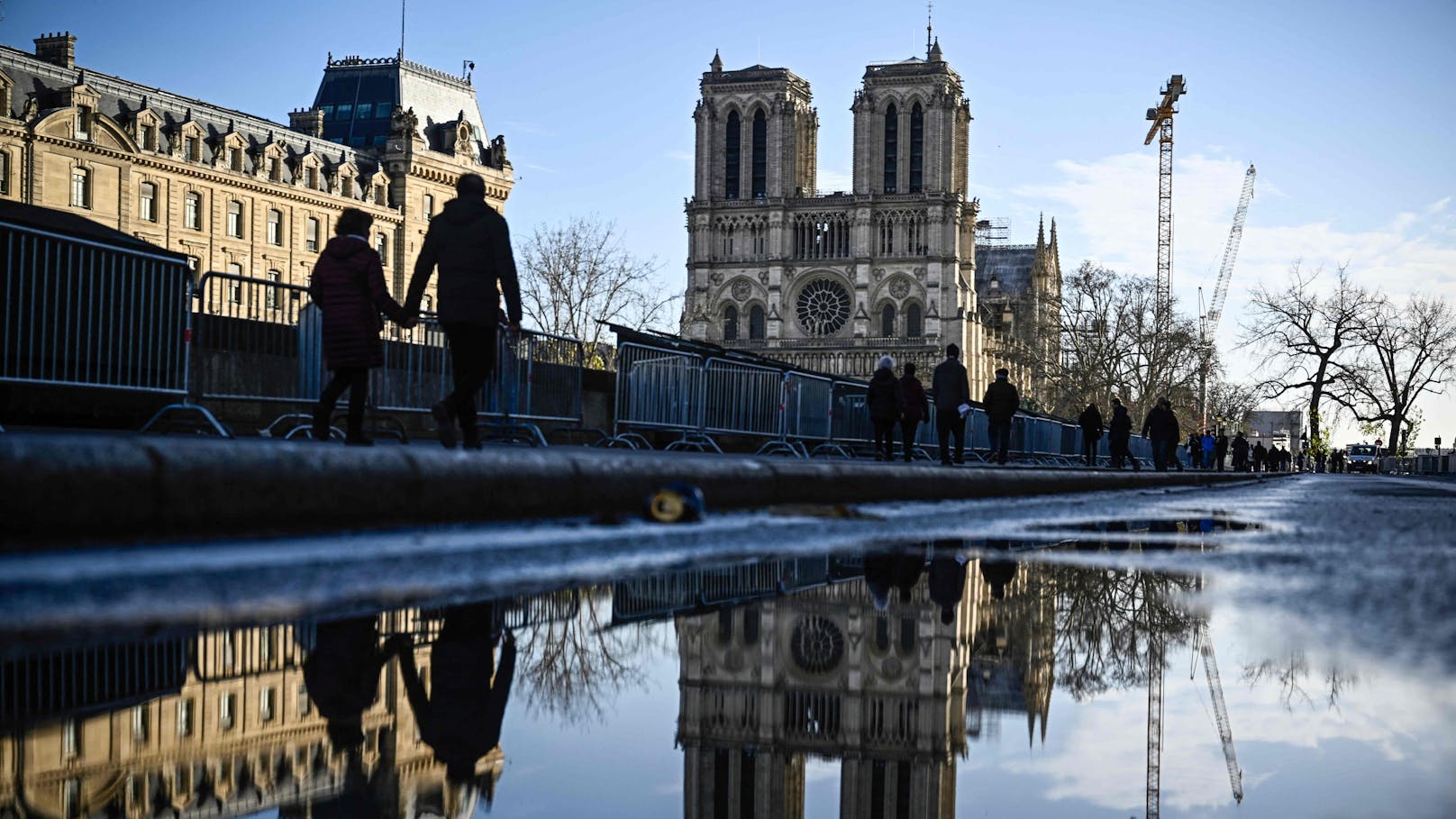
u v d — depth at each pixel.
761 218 154.88
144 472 5.97
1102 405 122.25
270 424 17.52
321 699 3.24
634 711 3.35
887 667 4.04
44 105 84.44
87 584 4.73
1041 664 4.04
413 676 3.61
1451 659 3.74
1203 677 3.67
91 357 14.12
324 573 5.50
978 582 6.25
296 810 2.34
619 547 7.26
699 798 2.57
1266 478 49.03
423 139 114.12
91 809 2.28
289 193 101.25
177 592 4.73
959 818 2.45
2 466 5.32
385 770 2.64
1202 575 6.55
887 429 28.22
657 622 4.78
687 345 26.84
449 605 4.89
